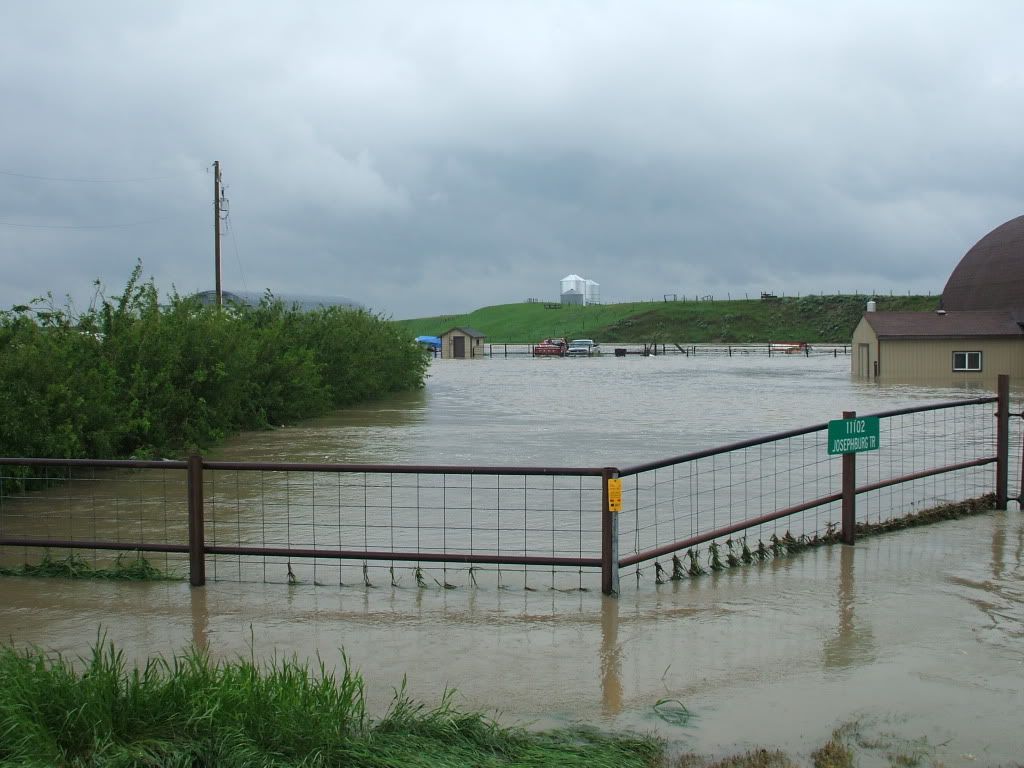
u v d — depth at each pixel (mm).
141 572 8664
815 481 14234
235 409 21859
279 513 11898
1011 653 6609
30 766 4285
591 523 11219
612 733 5324
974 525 10875
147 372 18531
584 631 7133
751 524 9188
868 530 10391
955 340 48438
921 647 6734
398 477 14656
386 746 4844
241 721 4789
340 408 30250
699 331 136125
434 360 82875
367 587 8359
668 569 9055
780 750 5141
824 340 125312
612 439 20656
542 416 26891
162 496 13258
